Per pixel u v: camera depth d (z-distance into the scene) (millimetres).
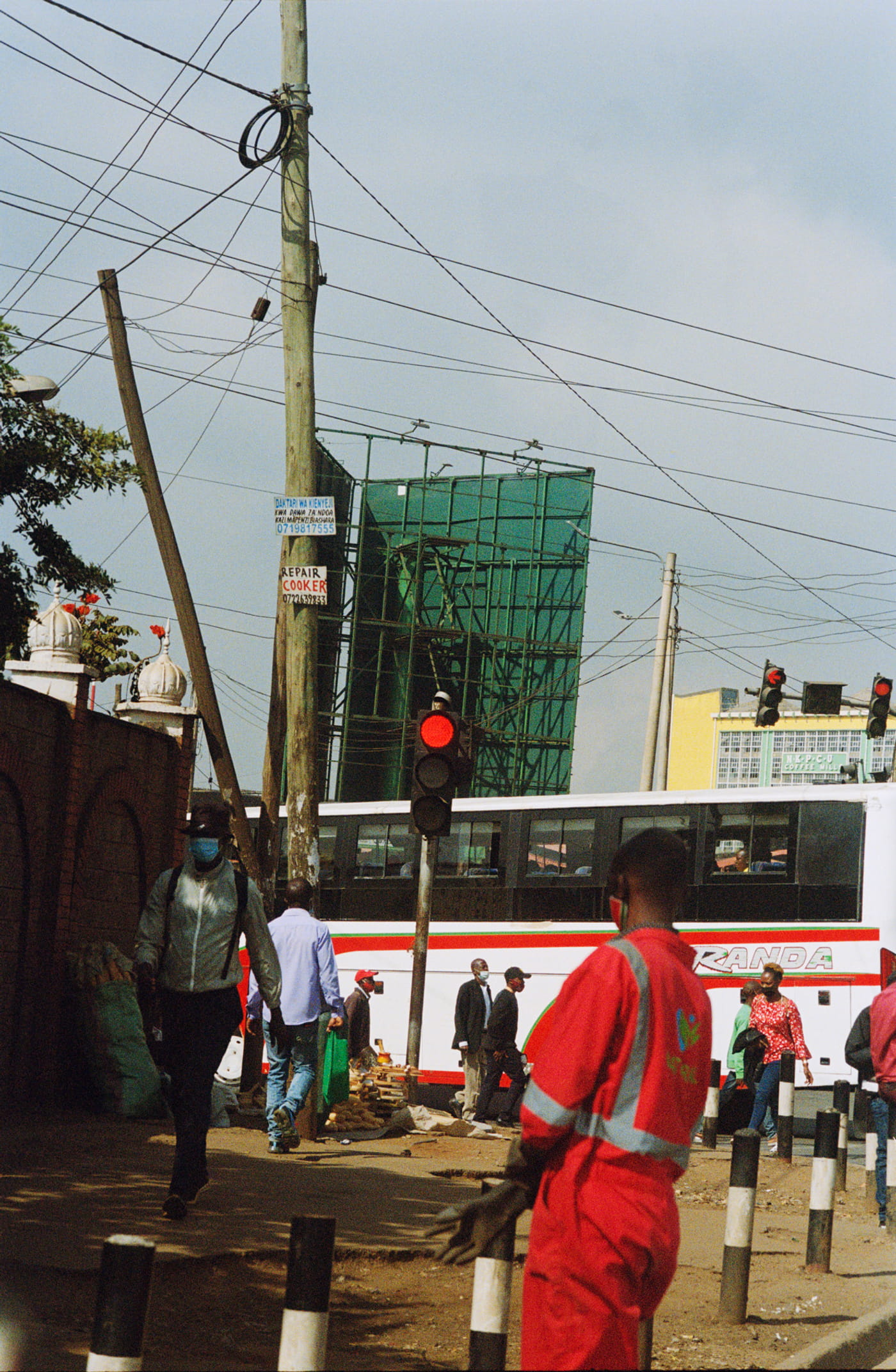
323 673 50062
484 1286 4234
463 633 50625
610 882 3984
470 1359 4230
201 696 15930
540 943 21016
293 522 14148
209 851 8258
